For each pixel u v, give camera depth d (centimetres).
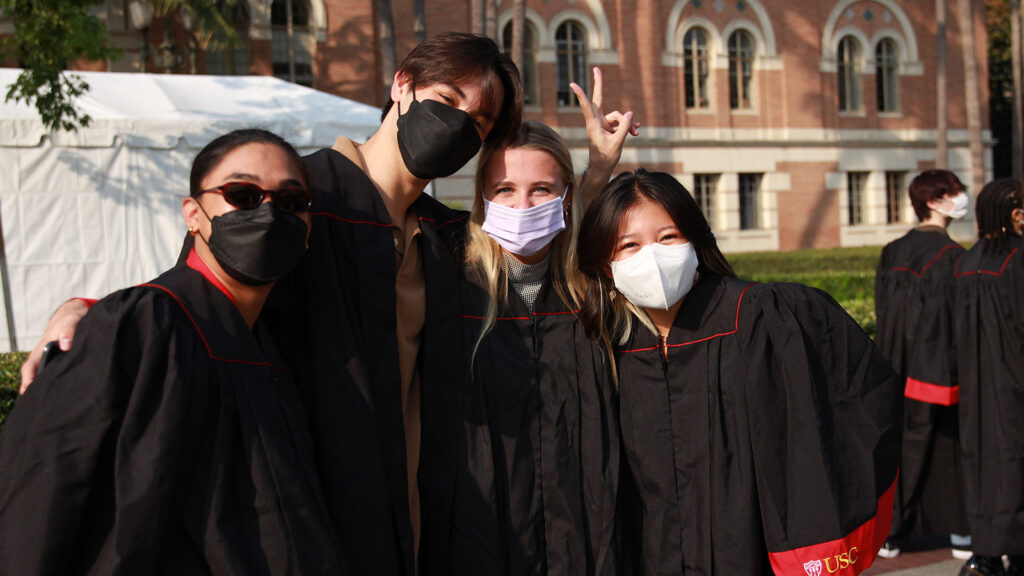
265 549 158
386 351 203
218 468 157
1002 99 2838
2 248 829
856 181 2402
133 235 862
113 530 147
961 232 2475
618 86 2044
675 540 218
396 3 1775
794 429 206
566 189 239
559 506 219
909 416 419
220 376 162
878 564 418
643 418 227
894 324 443
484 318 226
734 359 216
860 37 2362
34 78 726
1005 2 2809
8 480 147
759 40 2211
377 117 988
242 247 161
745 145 2189
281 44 1712
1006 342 361
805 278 1338
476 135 207
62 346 158
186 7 1423
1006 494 356
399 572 199
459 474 216
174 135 869
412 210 228
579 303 235
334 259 199
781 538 203
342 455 188
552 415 223
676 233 221
